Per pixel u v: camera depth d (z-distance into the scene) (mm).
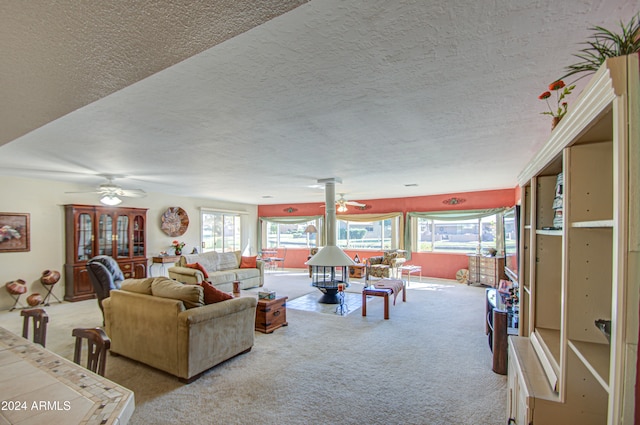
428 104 2174
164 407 2361
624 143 684
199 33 923
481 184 6297
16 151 3383
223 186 6324
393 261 7500
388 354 3367
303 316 4855
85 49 989
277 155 3662
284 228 10773
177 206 8039
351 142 3125
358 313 5023
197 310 2850
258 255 10477
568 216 1155
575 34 1360
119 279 4836
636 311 684
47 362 1402
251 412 2299
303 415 2262
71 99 1387
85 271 5809
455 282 7680
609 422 740
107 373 2910
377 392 2580
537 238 1778
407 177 5336
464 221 7879
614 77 692
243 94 1983
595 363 997
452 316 4816
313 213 10094
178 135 2842
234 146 3242
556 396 1241
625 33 998
